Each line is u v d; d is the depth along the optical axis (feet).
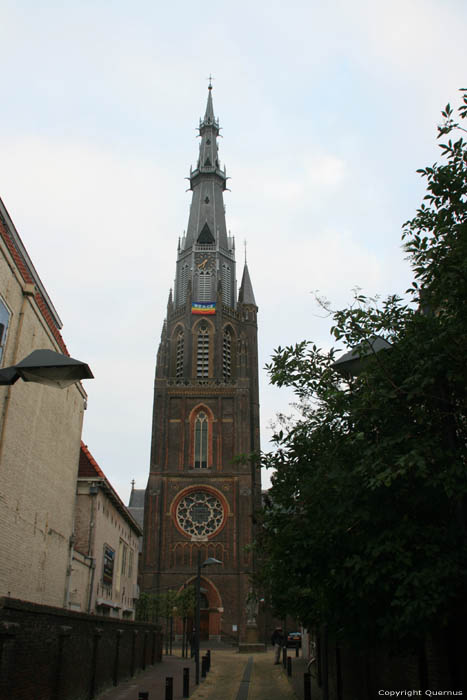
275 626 246.88
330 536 36.76
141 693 50.70
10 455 56.80
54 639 49.11
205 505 261.85
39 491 67.10
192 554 252.01
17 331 57.72
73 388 82.74
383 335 38.81
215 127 390.42
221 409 282.77
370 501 34.24
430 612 28.76
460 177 35.12
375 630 37.01
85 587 96.53
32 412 63.21
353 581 33.81
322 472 37.99
